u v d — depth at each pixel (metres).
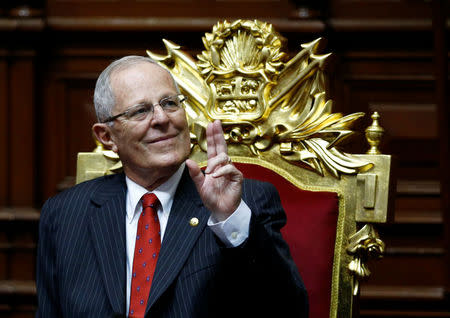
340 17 12.72
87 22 12.85
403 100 12.61
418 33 12.50
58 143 12.94
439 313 11.92
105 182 6.65
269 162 6.67
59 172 12.92
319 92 6.50
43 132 12.92
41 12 12.70
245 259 5.18
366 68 12.65
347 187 6.37
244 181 6.05
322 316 6.05
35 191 12.66
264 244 5.21
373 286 12.14
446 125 11.31
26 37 12.58
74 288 5.91
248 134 6.69
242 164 6.72
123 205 6.27
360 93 12.67
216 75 6.76
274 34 6.65
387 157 6.29
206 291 5.55
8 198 12.59
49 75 12.97
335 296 6.21
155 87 5.95
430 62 12.58
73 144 12.95
